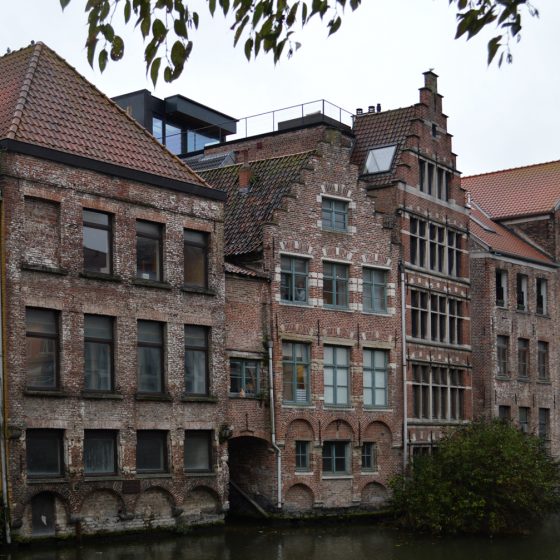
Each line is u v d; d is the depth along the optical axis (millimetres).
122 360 30188
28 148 27984
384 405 39469
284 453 35406
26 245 27938
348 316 38188
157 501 30781
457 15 9766
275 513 34875
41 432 28016
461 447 35719
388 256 40062
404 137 42688
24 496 26969
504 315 47344
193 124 55750
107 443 29766
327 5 9914
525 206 53094
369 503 38250
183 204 32562
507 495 34594
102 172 30047
